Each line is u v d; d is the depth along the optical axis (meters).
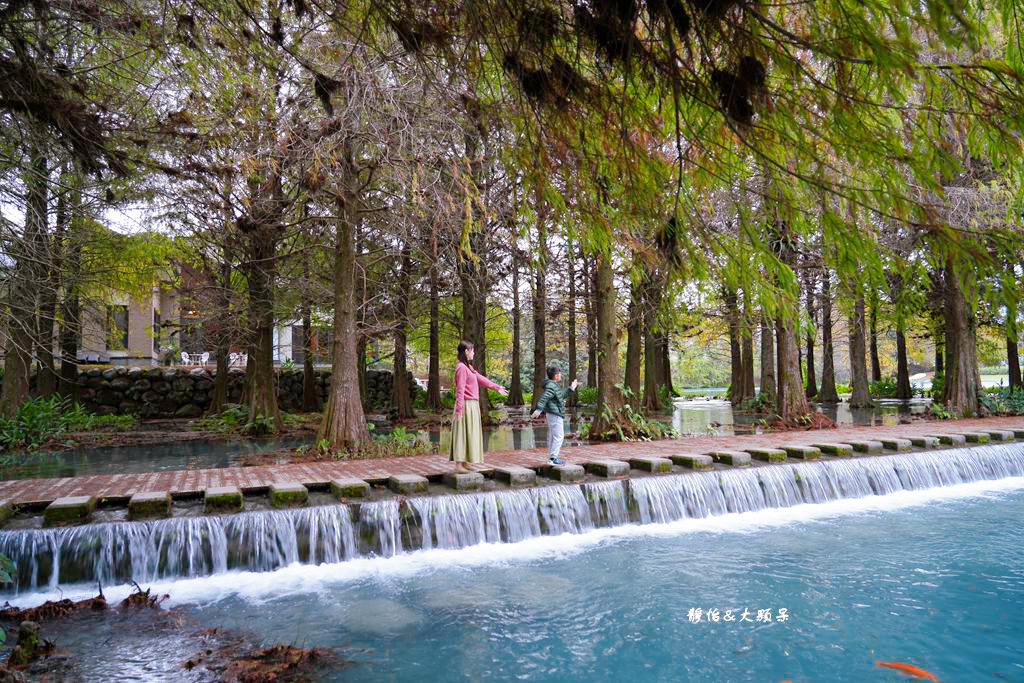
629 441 12.53
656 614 5.46
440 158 6.09
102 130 5.70
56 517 6.30
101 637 4.89
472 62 2.54
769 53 1.78
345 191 10.78
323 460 10.60
